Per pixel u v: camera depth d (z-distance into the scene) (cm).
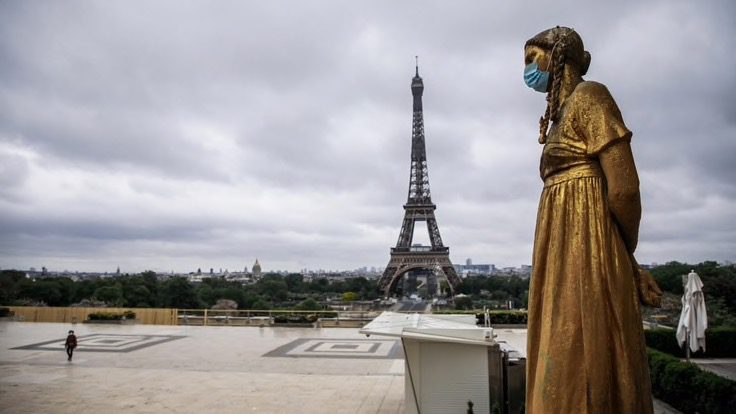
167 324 4509
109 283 10381
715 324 3734
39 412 1677
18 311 4684
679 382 1672
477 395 1315
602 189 363
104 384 2097
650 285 368
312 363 2588
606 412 336
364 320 4381
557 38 411
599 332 342
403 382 2120
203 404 1775
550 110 408
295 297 16288
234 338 3556
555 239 371
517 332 3503
